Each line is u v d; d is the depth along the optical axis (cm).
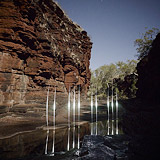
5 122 1000
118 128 994
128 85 3731
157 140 283
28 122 1085
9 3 1341
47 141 702
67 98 2269
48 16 2084
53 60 1964
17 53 1423
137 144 323
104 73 7150
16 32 1386
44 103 1594
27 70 1556
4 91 1236
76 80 2748
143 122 409
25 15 1442
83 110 2258
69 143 674
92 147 504
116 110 2211
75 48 2989
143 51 1731
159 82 459
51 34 2095
